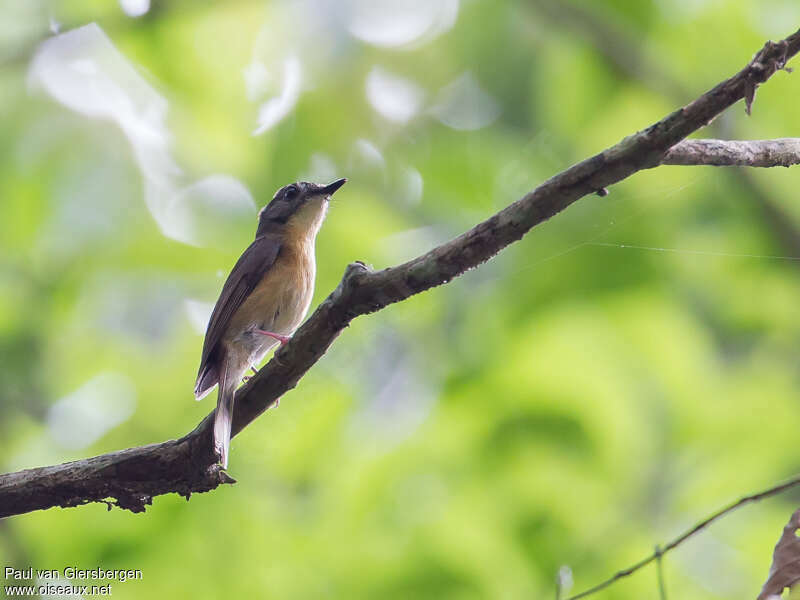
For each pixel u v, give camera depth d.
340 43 12.98
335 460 10.70
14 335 12.75
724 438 10.44
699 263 12.25
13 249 12.22
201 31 11.95
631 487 10.33
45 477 6.09
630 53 12.73
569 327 11.02
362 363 11.56
